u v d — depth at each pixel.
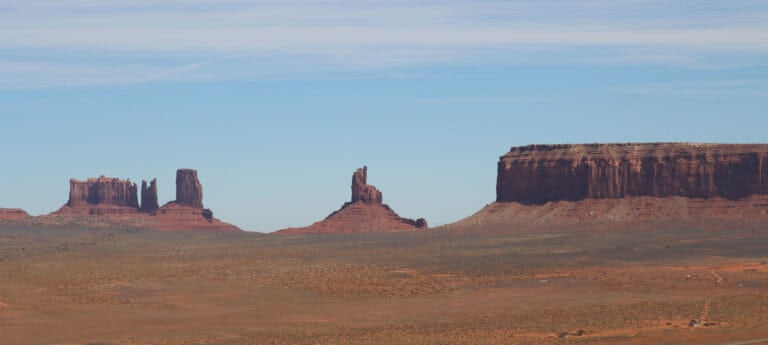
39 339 152.88
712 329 129.50
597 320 146.75
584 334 133.00
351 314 175.00
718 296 172.38
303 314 176.88
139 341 146.62
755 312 144.88
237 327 161.12
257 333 149.75
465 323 151.12
